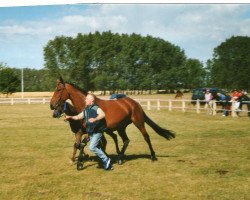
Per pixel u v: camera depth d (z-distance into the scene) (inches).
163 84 3218.5
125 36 3063.5
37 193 265.1
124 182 290.0
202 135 549.3
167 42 3189.0
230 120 768.9
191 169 329.1
